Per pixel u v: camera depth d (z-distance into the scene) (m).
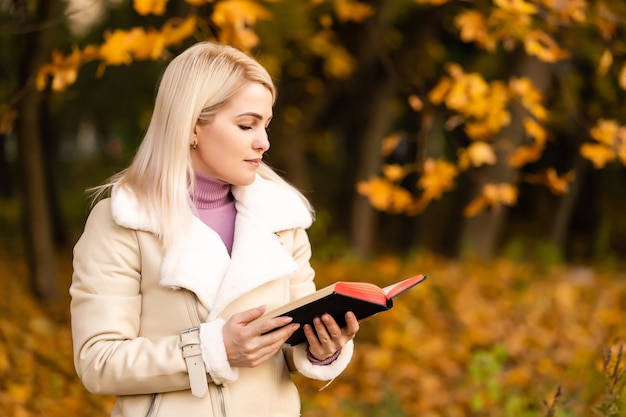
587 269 15.09
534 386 6.43
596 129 6.27
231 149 2.84
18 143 9.55
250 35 5.37
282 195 3.03
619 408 4.34
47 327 8.65
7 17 9.52
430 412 6.39
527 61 13.38
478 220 15.34
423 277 2.97
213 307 2.82
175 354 2.73
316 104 13.81
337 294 2.63
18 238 19.17
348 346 2.97
